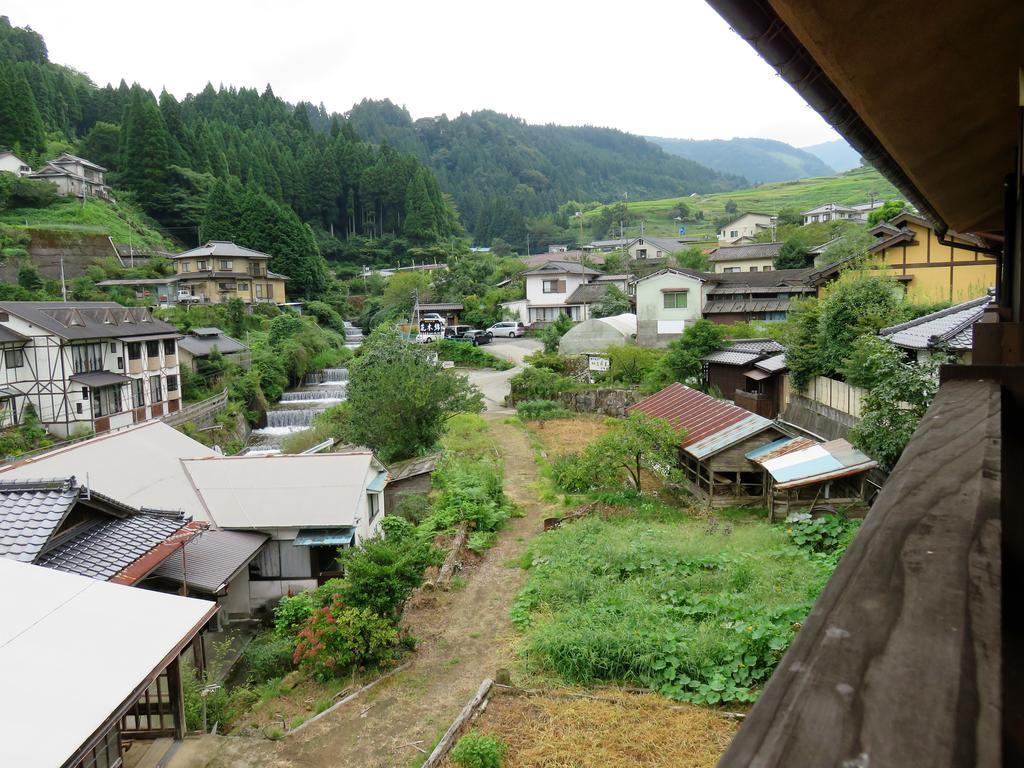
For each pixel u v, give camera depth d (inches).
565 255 2701.8
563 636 323.9
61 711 210.4
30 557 300.0
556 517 540.4
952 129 99.0
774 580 358.9
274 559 491.2
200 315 1430.9
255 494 507.2
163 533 376.8
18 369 810.8
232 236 1974.7
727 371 832.9
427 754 273.7
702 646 301.3
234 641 439.8
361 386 814.5
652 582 380.5
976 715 19.8
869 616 26.8
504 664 338.3
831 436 549.3
